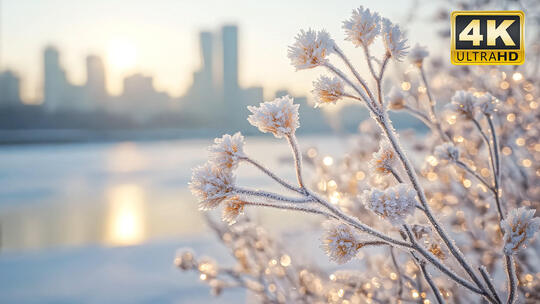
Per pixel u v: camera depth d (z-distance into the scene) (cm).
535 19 175
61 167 3650
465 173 158
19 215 1585
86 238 1179
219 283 178
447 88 191
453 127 178
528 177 178
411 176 86
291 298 167
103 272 625
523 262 158
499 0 176
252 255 182
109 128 14500
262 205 85
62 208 1733
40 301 523
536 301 133
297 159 84
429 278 98
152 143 10169
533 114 169
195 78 19150
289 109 84
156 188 2295
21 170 3384
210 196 81
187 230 1206
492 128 116
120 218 1495
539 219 81
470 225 168
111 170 3353
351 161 187
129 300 511
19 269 655
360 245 88
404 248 87
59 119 14475
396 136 91
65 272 636
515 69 171
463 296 147
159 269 620
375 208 78
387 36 84
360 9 86
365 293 143
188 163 3872
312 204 88
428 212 85
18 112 14325
